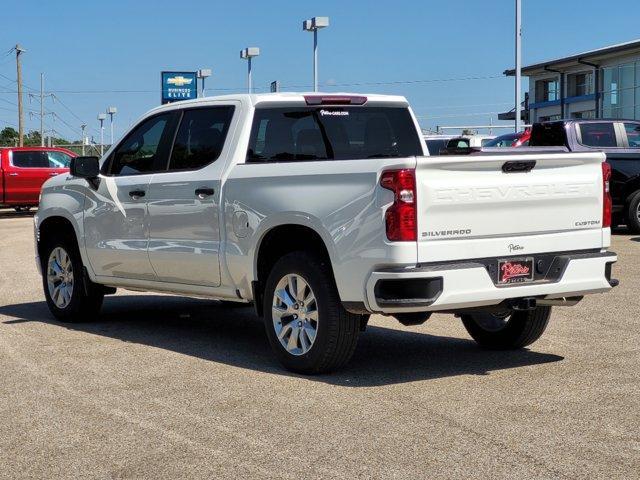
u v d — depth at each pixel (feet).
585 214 22.25
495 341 25.23
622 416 18.16
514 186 21.02
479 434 17.13
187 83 199.72
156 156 27.14
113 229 28.14
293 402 19.66
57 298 30.81
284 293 22.63
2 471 15.60
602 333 27.14
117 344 26.58
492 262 20.83
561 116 158.10
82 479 15.14
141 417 18.63
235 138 24.44
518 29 99.25
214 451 16.40
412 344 26.45
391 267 20.01
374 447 16.46
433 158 19.99
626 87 140.26
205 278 25.09
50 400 20.07
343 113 25.77
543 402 19.34
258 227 22.97
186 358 24.48
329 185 21.30
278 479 14.92
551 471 15.05
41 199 31.32
